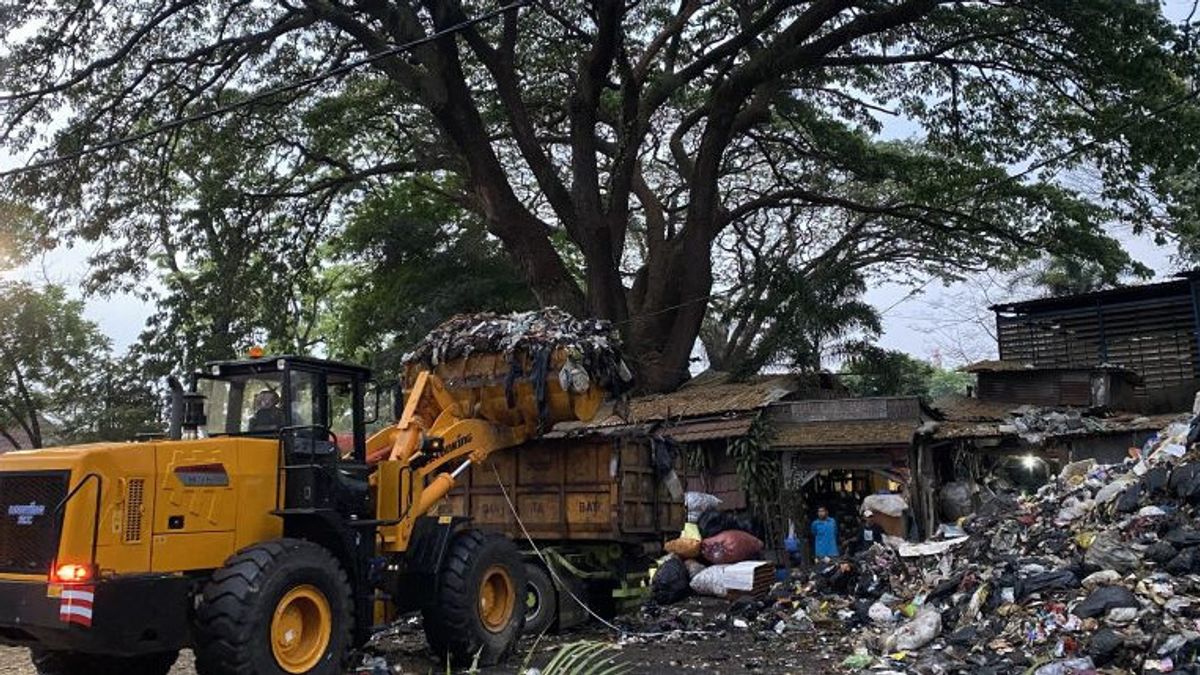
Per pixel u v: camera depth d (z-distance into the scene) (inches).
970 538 442.6
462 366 443.8
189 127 992.9
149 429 1279.5
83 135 885.2
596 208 979.9
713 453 792.9
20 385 1323.8
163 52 929.5
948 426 772.0
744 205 1170.0
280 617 295.3
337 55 1039.0
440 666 371.6
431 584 368.5
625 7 985.5
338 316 1550.2
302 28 952.3
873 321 1028.5
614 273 989.2
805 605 469.1
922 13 876.0
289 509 327.3
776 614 460.8
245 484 316.5
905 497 708.0
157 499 288.5
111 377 1366.9
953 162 1147.3
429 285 1263.5
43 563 271.0
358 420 374.9
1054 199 1089.4
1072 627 311.7
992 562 398.0
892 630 385.1
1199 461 370.9
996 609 350.0
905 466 714.8
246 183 1111.0
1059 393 896.9
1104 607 312.7
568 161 1349.7
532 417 443.5
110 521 276.5
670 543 607.2
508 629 387.2
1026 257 1262.3
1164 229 1023.6
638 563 494.0
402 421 399.2
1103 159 967.0
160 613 278.1
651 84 1098.7
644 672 343.9
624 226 1029.8
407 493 375.6
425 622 374.6
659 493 496.1
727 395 837.2
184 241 1042.1
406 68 907.4
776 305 1020.5
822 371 910.4
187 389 353.1
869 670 329.4
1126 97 893.8
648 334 1018.7
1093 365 930.7
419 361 458.0
